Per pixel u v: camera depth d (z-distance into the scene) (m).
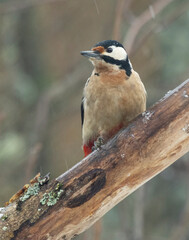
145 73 14.58
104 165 7.14
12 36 14.99
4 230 6.90
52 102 14.78
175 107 7.19
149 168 7.30
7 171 13.60
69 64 15.20
